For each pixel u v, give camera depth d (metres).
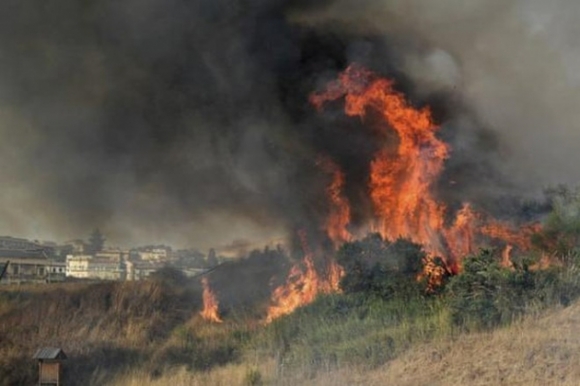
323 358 41.38
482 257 43.41
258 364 43.97
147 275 68.56
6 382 43.97
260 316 56.34
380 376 36.69
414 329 41.41
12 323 52.56
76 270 80.12
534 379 32.12
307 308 50.97
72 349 48.28
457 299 41.38
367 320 45.28
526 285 41.38
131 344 50.81
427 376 35.12
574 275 42.19
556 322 37.41
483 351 36.03
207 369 45.91
